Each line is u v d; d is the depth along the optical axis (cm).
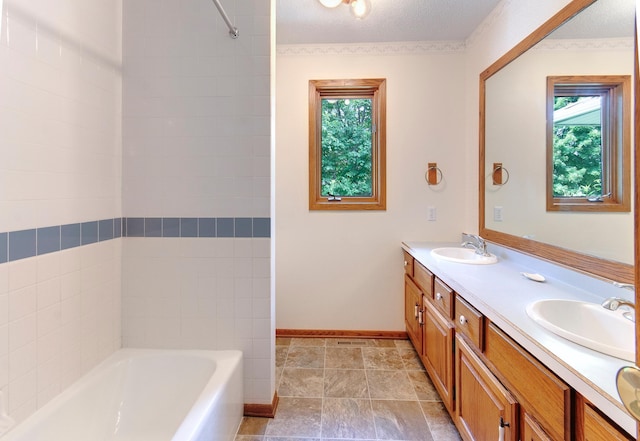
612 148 129
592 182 137
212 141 173
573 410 81
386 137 269
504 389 112
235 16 170
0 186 110
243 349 176
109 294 168
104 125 162
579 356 85
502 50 210
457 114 266
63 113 136
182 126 173
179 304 177
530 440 97
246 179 173
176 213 175
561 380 84
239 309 176
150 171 175
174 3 172
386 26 240
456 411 157
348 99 278
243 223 174
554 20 159
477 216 247
